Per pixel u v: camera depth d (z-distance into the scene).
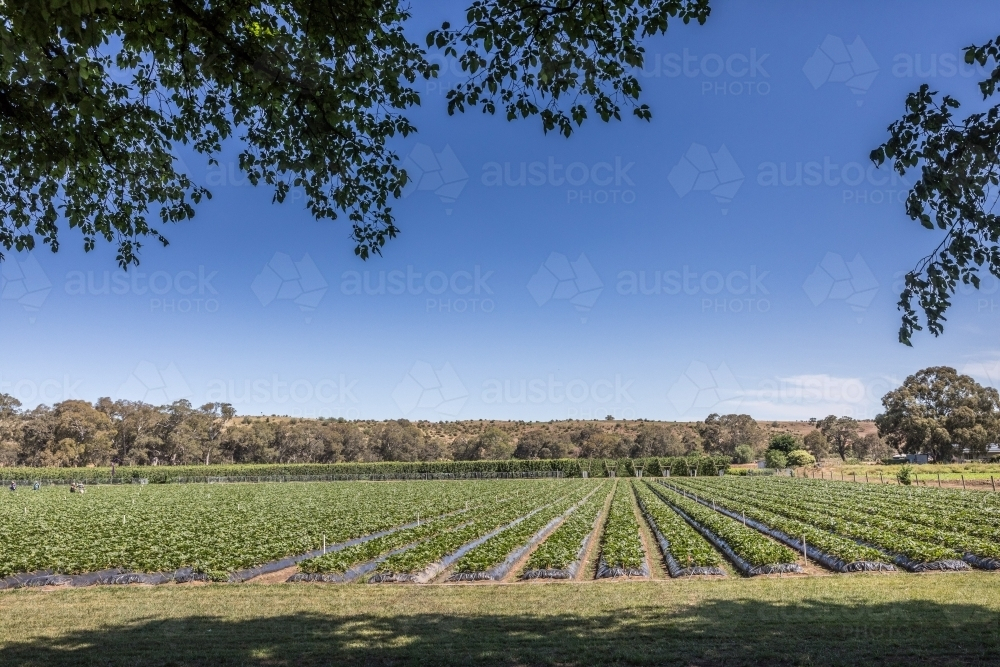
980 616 9.83
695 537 20.06
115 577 16.19
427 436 155.62
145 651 8.70
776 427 181.12
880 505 31.22
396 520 30.05
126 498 51.31
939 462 87.62
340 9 7.09
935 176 5.87
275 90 7.57
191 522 30.31
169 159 9.07
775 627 9.39
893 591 12.16
